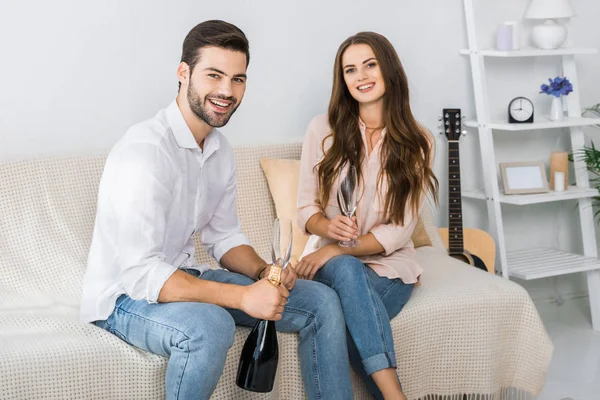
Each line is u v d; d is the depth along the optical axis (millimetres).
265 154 3080
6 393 2023
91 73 2969
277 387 2344
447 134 3465
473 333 2619
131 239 2115
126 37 3006
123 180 2123
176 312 2096
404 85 2666
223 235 2498
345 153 2662
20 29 2842
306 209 2715
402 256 2664
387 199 2631
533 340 2689
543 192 3586
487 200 3521
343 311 2369
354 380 2494
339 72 2709
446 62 3578
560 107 3564
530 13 3508
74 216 2662
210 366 2037
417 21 3502
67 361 2096
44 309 2459
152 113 3092
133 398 2164
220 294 2137
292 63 3307
